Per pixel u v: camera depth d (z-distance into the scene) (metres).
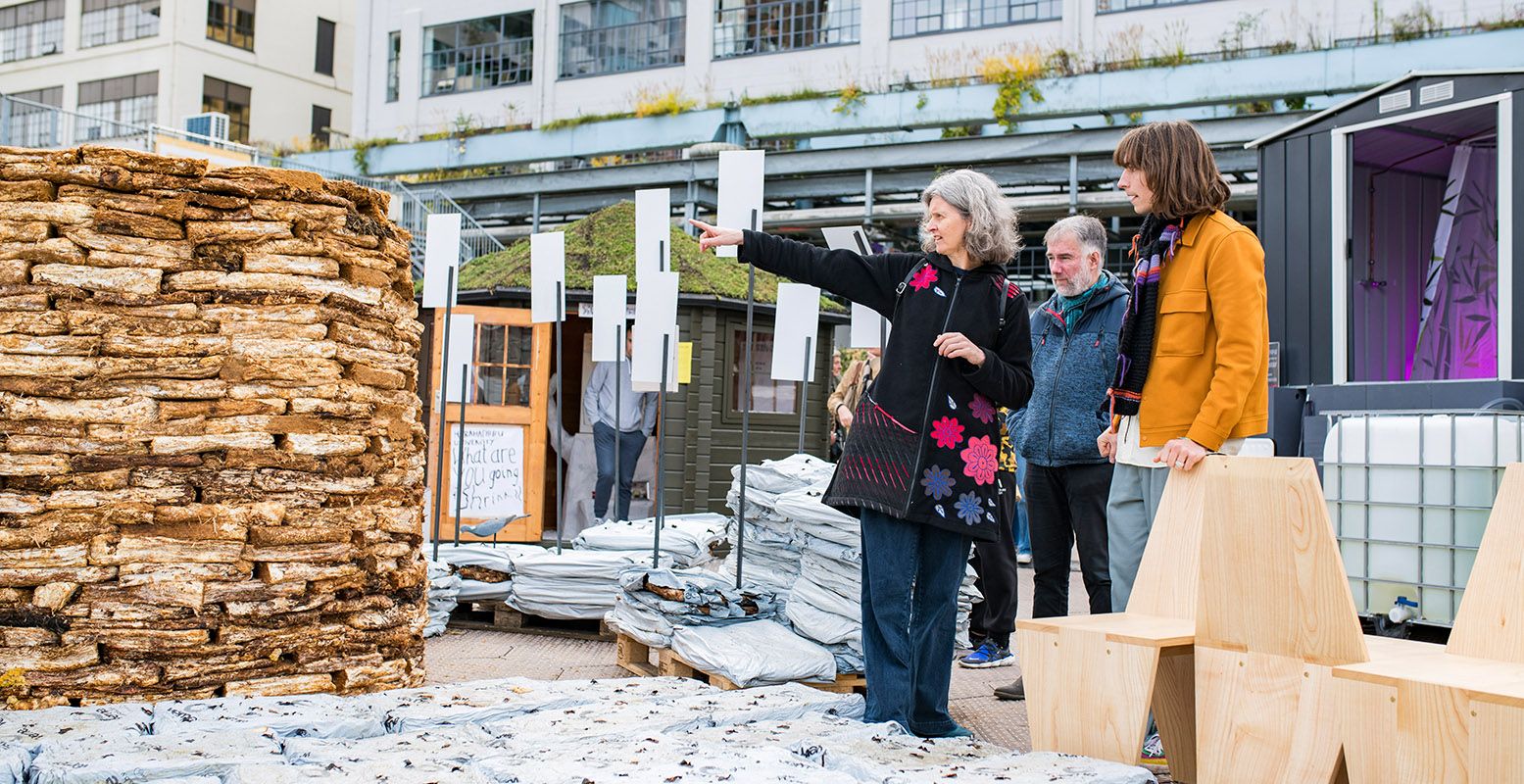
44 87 38.47
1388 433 5.50
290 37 39.25
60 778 2.87
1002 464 5.76
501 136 26.67
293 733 3.50
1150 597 3.67
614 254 12.68
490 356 11.30
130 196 4.18
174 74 36.16
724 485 12.33
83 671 3.97
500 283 11.96
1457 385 6.30
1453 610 5.25
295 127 39.34
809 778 2.92
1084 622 3.47
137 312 4.14
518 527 11.33
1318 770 2.87
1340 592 2.87
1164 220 3.80
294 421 4.30
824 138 24.27
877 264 3.92
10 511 3.96
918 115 21.62
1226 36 20.38
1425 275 8.80
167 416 4.14
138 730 3.43
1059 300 5.14
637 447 10.95
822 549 5.11
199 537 4.16
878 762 3.13
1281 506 2.96
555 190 23.72
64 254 4.08
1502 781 2.47
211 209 4.28
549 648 6.32
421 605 4.70
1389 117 7.80
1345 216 8.09
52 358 4.04
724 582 5.32
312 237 4.36
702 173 22.33
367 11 31.02
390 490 4.58
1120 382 3.87
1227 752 3.05
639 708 3.84
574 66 28.33
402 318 4.75
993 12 23.17
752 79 25.91
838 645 4.96
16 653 3.91
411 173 27.58
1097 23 22.09
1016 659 5.93
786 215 21.80
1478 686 2.56
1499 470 5.15
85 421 4.06
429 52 30.23
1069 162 19.08
